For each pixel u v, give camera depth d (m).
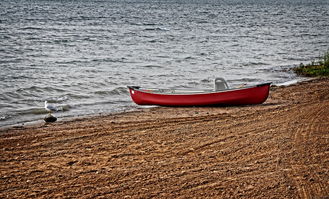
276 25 55.53
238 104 14.53
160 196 7.65
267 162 9.11
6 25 45.69
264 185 8.02
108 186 8.07
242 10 94.56
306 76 21.00
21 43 32.84
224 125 12.03
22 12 65.69
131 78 20.73
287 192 7.73
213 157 9.48
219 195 7.66
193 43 35.56
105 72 22.12
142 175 8.55
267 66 24.42
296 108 13.95
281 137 10.76
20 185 8.13
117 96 17.14
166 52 29.98
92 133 11.52
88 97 16.86
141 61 25.95
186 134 11.23
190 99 14.55
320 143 10.27
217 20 63.06
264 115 13.06
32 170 8.84
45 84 18.84
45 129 12.13
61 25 48.69
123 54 28.67
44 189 7.96
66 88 18.30
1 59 25.41
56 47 31.47
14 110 14.57
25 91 17.48
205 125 12.08
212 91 14.36
